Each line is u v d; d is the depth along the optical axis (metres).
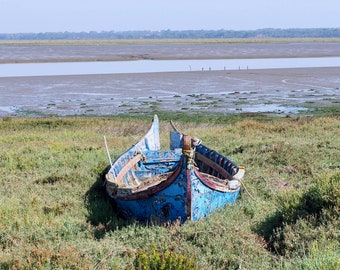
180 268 7.20
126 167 13.07
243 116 31.39
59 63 73.50
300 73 58.22
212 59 83.56
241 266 7.91
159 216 10.43
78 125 25.44
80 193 12.32
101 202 11.73
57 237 9.23
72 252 8.25
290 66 68.38
